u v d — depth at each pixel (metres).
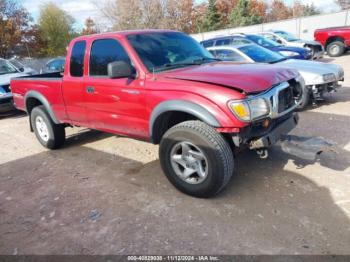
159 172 4.41
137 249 2.89
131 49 4.01
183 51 4.46
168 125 3.92
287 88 3.79
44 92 5.32
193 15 45.81
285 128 3.74
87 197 3.91
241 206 3.42
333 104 7.20
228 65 4.07
